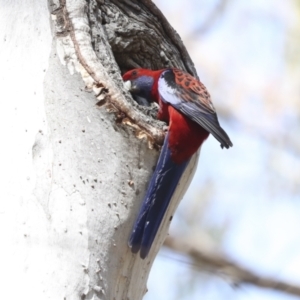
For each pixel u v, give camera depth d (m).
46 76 8.03
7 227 7.28
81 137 7.83
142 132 8.13
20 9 8.41
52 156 7.66
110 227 7.64
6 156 7.63
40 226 7.30
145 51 10.21
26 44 8.24
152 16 10.08
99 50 8.61
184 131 8.75
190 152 8.64
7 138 7.72
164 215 8.57
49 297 7.02
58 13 8.38
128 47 9.97
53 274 7.13
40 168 7.57
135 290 8.09
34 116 7.81
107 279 7.52
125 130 8.04
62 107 7.90
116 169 7.90
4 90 8.01
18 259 7.15
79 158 7.73
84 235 7.42
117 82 8.47
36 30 8.30
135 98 10.17
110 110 8.01
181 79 9.57
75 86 8.03
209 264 14.17
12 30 8.34
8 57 8.20
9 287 7.02
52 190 7.49
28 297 6.98
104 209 7.65
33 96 7.93
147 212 8.05
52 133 7.75
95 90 8.02
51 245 7.25
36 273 7.10
